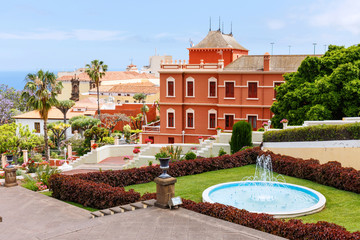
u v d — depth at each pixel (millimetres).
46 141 38469
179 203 11875
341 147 20297
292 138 22578
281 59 42094
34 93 37031
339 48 35688
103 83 95125
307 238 9578
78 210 13742
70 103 61562
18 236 11094
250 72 40562
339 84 31172
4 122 71562
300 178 19406
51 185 16672
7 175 17766
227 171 21594
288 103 33875
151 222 10719
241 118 41562
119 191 14141
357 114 30438
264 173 20859
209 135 43250
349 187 16281
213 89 42844
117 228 10336
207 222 10672
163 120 44938
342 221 12547
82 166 31734
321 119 30453
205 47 50281
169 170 20172
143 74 111312
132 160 28844
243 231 9969
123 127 58062
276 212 13102
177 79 43625
